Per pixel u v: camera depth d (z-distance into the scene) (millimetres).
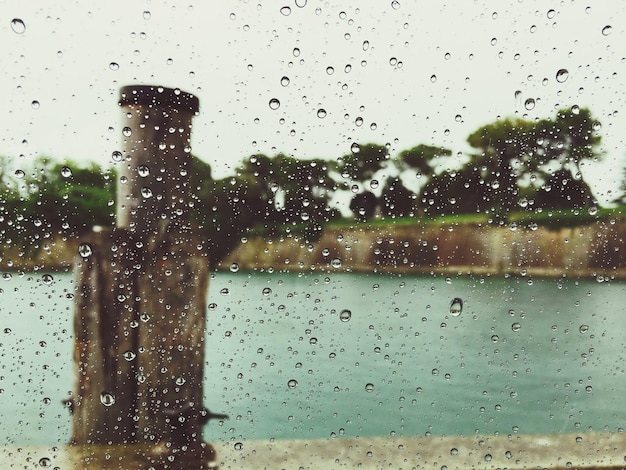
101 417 812
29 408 1228
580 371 1840
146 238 830
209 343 1888
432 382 1771
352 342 2072
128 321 816
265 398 1560
